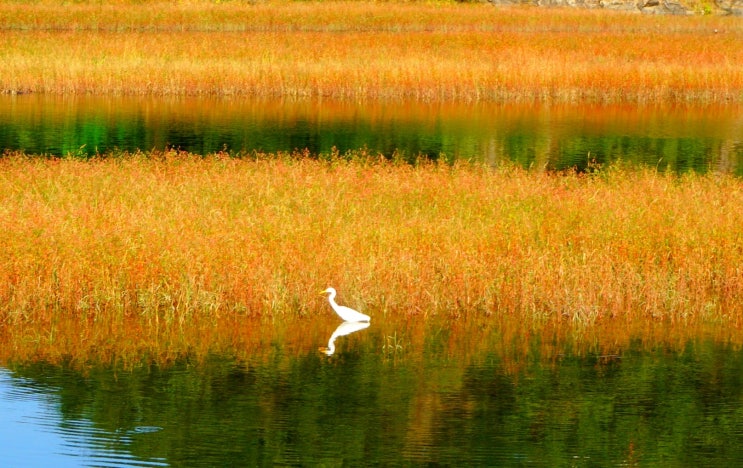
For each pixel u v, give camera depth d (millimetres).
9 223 18688
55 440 12852
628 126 39219
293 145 33969
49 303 17203
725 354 16156
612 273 18016
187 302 17188
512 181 24609
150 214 20031
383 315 17547
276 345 16219
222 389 14555
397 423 13547
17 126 36219
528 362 15758
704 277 18516
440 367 15477
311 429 13258
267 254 17969
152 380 14828
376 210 21438
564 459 12672
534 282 17844
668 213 21250
